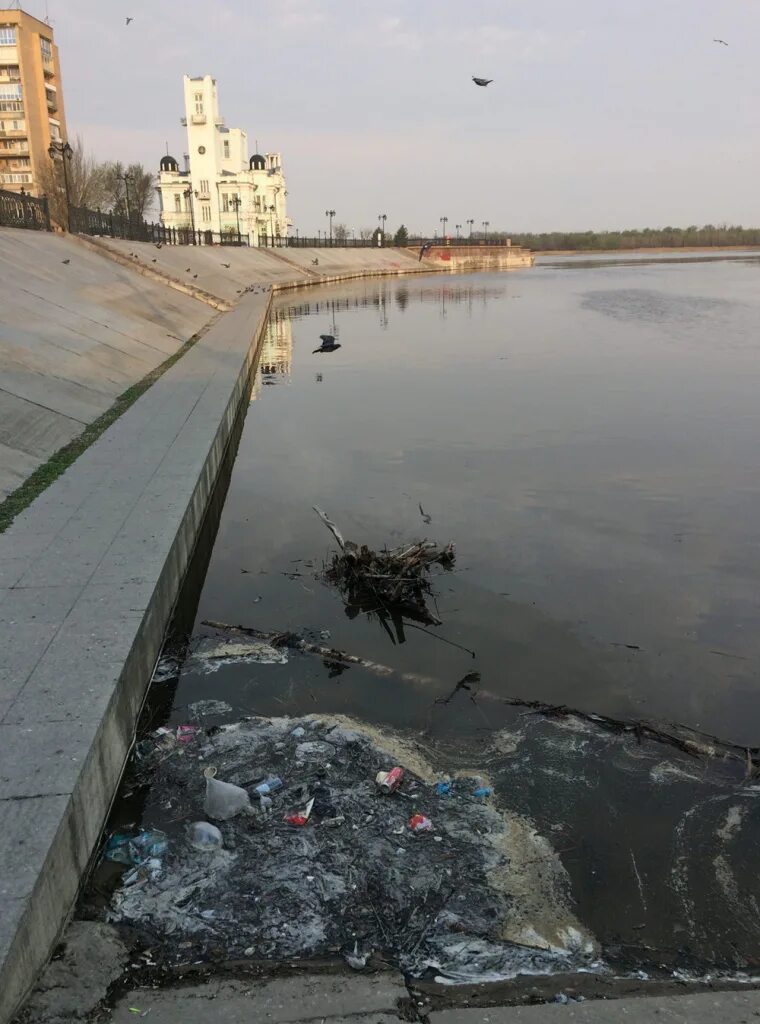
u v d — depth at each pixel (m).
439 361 24.83
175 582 7.29
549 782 5.17
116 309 20.88
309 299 49.91
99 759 4.39
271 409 18.17
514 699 6.27
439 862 4.32
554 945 3.86
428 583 8.57
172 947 3.71
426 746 5.55
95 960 3.53
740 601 8.19
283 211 109.06
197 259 46.09
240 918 3.89
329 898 4.03
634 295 50.75
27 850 3.53
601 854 4.54
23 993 3.21
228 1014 3.27
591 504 11.22
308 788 4.90
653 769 5.35
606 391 19.25
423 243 112.50
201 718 5.85
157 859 4.29
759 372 21.23
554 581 8.66
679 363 23.09
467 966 3.66
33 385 11.97
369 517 10.81
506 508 11.11
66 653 5.18
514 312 40.44
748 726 6.01
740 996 3.41
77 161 59.16
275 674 6.58
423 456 13.94
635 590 8.44
